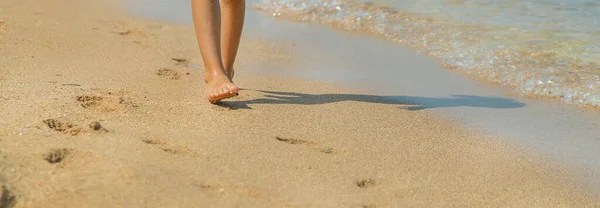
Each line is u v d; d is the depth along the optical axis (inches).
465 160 107.0
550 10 246.8
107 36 188.9
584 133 128.3
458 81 166.4
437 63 184.4
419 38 214.2
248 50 189.8
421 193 91.7
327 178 92.7
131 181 83.0
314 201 84.7
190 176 87.2
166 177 85.4
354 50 198.5
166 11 240.2
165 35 199.6
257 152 99.2
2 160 83.7
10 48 160.4
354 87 152.5
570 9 247.6
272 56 183.5
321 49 197.5
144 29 205.6
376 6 261.4
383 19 242.1
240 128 110.6
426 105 141.1
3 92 117.3
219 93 120.2
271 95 137.6
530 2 261.4
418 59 188.7
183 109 118.6
